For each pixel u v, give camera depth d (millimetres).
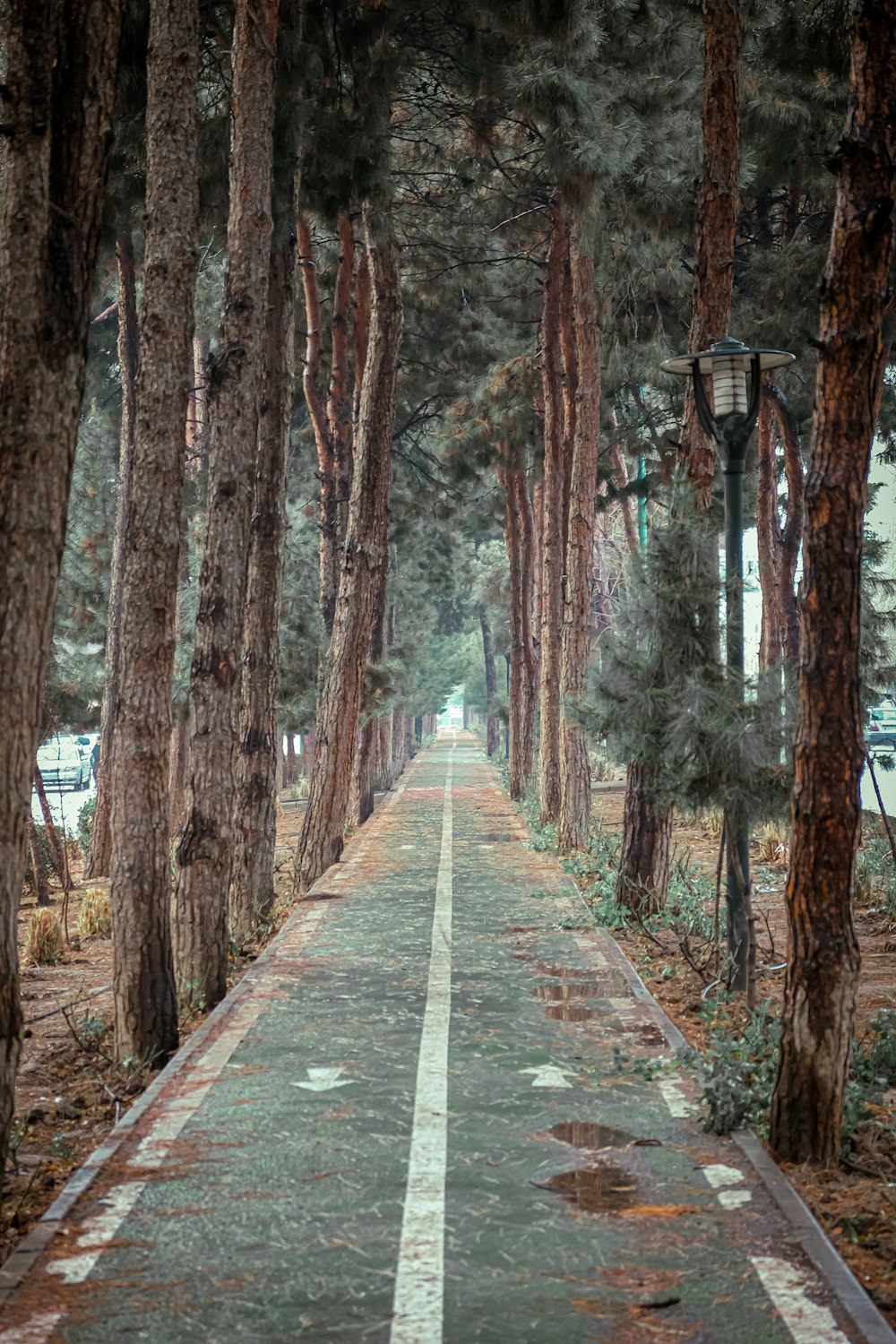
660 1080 7668
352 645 20094
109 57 6406
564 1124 6785
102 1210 5582
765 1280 4797
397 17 16938
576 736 22047
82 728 33156
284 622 29391
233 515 11922
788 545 21953
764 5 15172
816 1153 6449
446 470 31781
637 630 10367
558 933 13695
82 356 6258
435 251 26656
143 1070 9023
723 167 13055
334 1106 7172
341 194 16875
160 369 10016
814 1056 6477
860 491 6539
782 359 10242
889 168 6492
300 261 24562
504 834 26656
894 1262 5176
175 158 10219
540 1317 4504
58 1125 7859
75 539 33312
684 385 23531
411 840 25516
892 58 6492
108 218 14797
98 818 23328
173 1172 6078
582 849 21781
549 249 25234
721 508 13148
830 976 6488
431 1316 4520
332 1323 4477
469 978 11133
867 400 6547
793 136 18125
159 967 9547
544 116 15844
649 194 17969
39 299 6082
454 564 50219
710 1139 6531
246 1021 9453
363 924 14500
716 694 9617
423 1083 7613
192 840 11359
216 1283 4820
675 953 12289
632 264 21188
